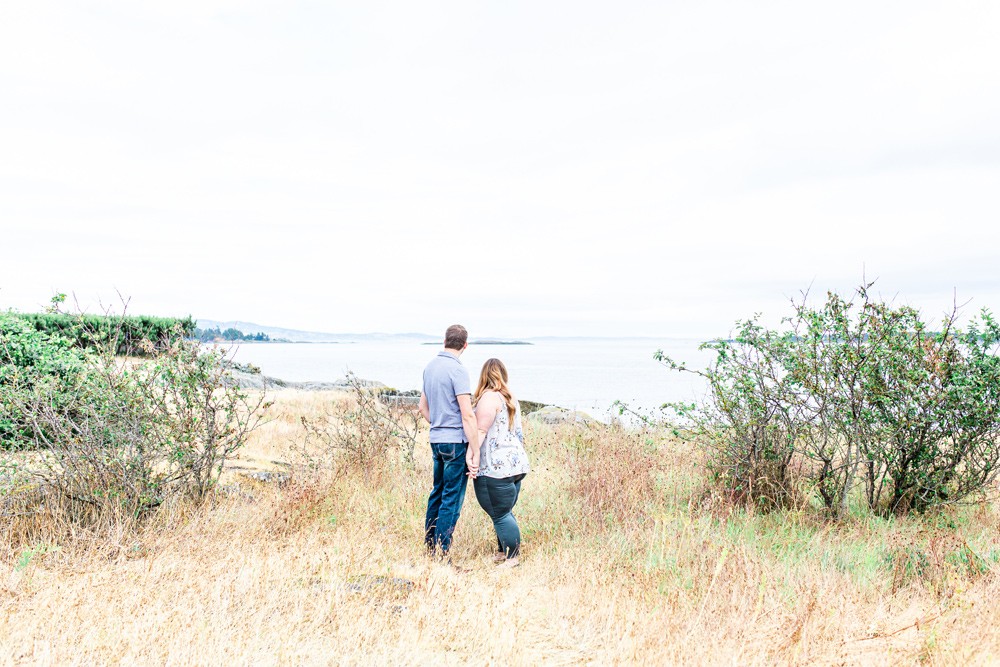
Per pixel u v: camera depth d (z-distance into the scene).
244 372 18.39
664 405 6.84
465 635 3.60
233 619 3.42
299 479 6.25
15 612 3.42
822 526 5.70
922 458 5.80
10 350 6.03
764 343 6.24
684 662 3.21
